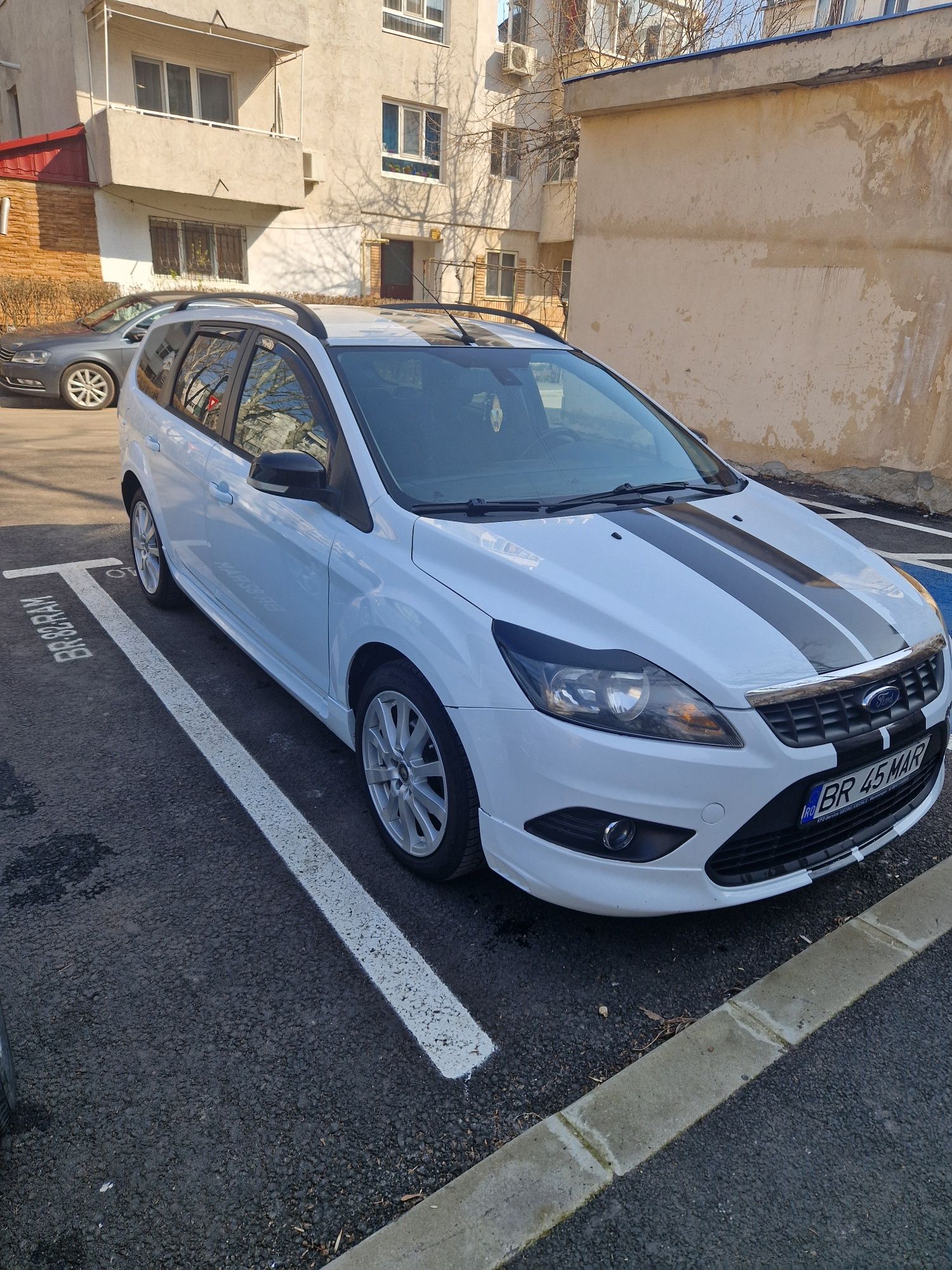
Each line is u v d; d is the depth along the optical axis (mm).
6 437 10086
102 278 17625
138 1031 2248
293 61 19109
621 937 2664
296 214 19922
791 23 16359
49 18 17547
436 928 2670
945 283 7891
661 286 10242
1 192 16219
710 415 10055
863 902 2854
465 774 2541
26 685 4184
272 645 3662
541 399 3605
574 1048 2258
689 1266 1746
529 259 24625
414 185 21672
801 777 2289
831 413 8969
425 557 2715
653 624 2363
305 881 2859
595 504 3082
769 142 8891
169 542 4609
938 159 7719
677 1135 2018
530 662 2332
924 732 2580
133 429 4930
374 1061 2191
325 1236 1773
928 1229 1827
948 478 8195
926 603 2889
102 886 2797
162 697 4102
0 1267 1688
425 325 3846
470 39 21500
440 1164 1935
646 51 19609
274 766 3539
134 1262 1708
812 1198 1886
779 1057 2234
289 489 3074
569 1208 1845
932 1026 2346
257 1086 2107
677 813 2225
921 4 14094
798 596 2627
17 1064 2137
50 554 6109
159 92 18016
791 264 8969
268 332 3814
